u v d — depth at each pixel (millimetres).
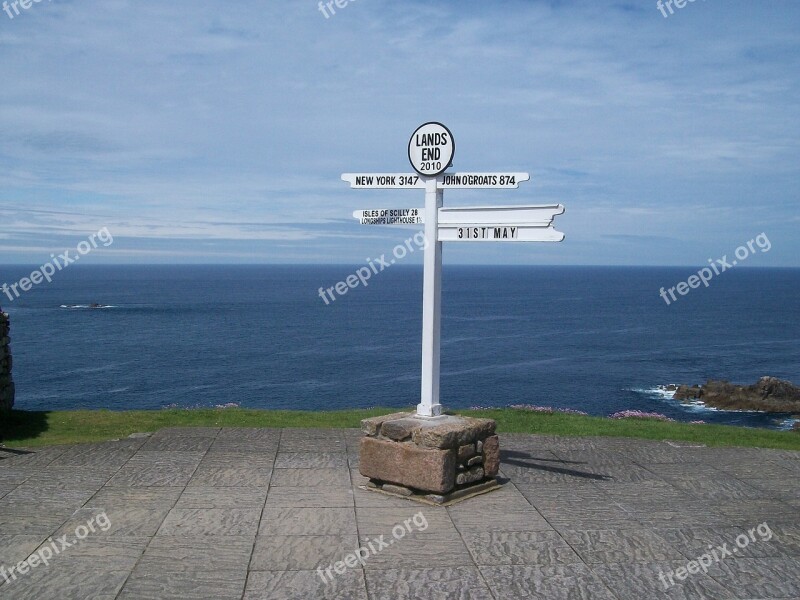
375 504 6824
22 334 60500
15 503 6738
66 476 7629
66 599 4859
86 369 42781
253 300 108875
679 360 51031
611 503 6996
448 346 57750
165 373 41656
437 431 6758
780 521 6531
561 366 47375
